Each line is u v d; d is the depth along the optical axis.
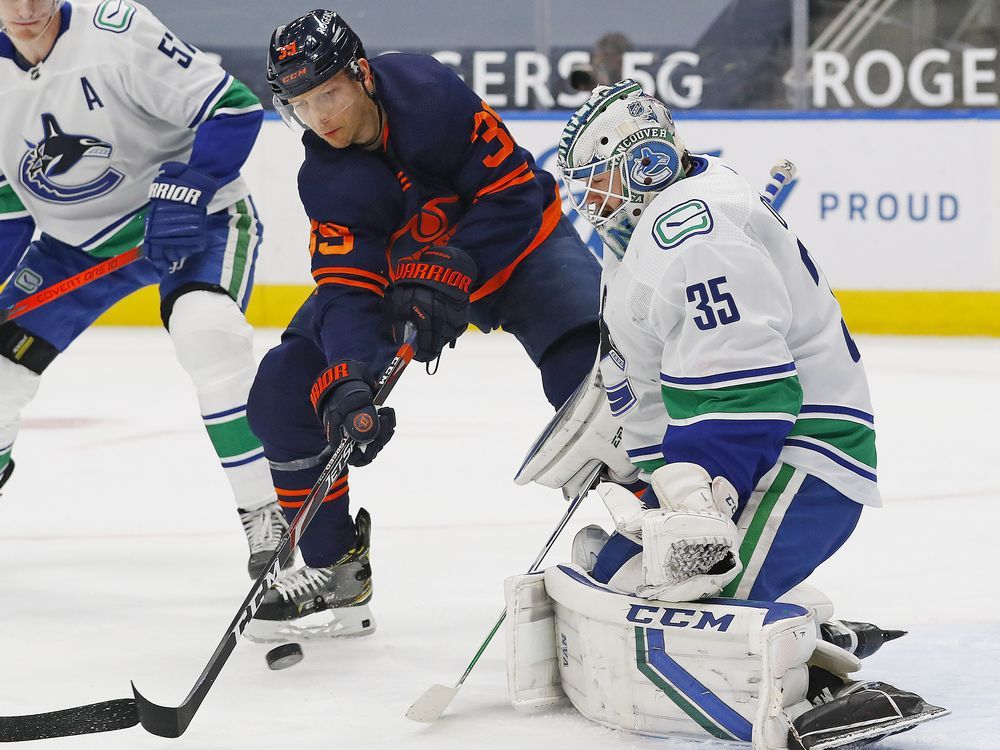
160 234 6.91
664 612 4.39
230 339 6.90
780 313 4.46
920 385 14.62
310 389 6.02
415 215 5.94
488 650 5.84
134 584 7.21
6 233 7.66
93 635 6.22
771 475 4.58
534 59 20.84
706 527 4.21
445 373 15.92
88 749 4.60
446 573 7.25
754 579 4.51
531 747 4.47
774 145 19.31
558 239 6.26
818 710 4.12
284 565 4.96
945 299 19.09
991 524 8.22
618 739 4.52
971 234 19.02
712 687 4.31
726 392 4.37
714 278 4.41
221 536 8.36
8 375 7.45
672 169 4.77
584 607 4.58
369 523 6.18
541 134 19.72
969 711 4.70
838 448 4.62
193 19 21.22
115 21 7.04
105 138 7.28
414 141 5.70
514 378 15.47
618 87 4.81
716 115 19.39
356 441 5.04
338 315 5.61
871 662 5.35
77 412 13.20
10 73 7.04
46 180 7.34
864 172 19.12
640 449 5.00
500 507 9.00
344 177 5.68
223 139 7.12
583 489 5.49
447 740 4.58
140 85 7.10
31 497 9.54
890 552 7.48
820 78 20.64
